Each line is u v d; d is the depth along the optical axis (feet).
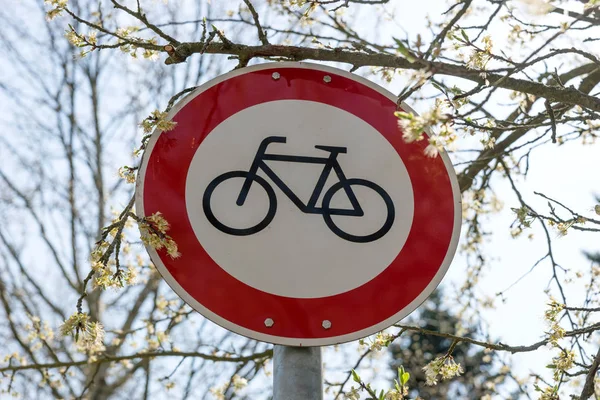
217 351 19.61
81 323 9.39
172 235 8.80
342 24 17.20
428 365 11.96
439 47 9.00
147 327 21.36
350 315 8.70
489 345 12.19
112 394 29.43
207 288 8.63
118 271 9.55
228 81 9.47
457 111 10.34
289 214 8.98
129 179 10.28
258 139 9.29
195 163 9.11
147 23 11.16
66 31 11.09
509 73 9.70
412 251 9.04
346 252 8.91
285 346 8.60
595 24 10.41
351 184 9.19
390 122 9.50
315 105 9.48
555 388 11.75
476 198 19.30
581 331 12.07
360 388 10.74
